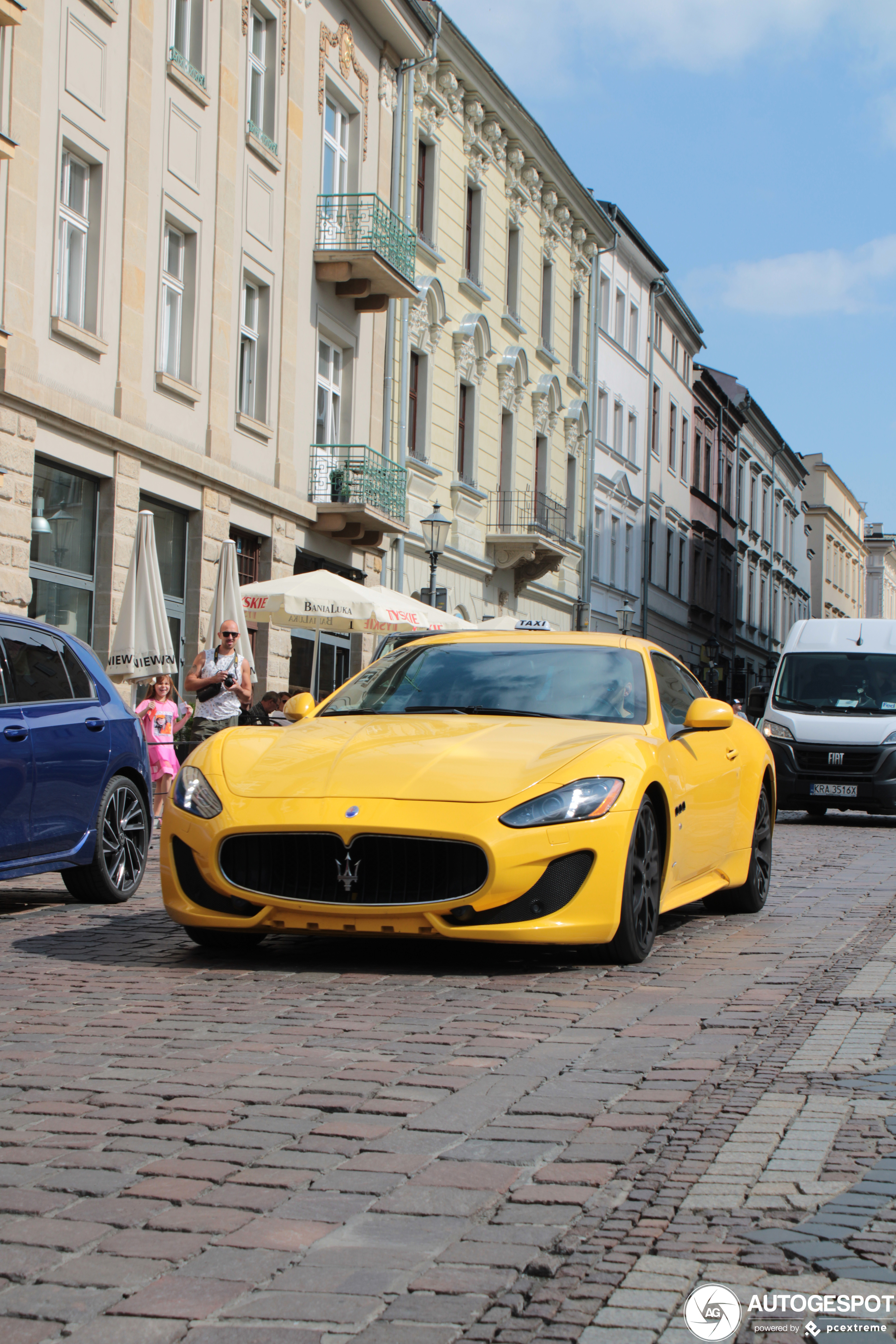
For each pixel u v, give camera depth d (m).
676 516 54.00
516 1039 5.17
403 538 28.16
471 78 31.31
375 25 26.66
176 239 20.39
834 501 94.31
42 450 16.66
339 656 26.64
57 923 8.35
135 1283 2.96
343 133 25.98
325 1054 4.92
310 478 24.50
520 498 35.31
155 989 6.14
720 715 7.74
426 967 6.66
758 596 72.19
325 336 25.12
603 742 6.91
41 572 16.98
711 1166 3.63
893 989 6.12
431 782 6.44
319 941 7.42
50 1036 5.21
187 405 20.28
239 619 18.00
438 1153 3.81
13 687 8.57
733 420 64.50
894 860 13.02
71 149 17.47
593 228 41.12
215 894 6.63
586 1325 2.70
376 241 24.97
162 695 16.36
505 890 6.21
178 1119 4.11
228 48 21.27
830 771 18.94
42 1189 3.53
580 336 41.09
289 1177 3.60
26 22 16.23
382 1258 3.07
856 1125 3.98
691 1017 5.56
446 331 30.86
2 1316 2.81
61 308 17.38
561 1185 3.52
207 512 20.62
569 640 8.18
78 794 8.90
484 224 33.06
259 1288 2.93
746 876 8.91
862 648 20.16
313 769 6.66
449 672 7.91
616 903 6.45
